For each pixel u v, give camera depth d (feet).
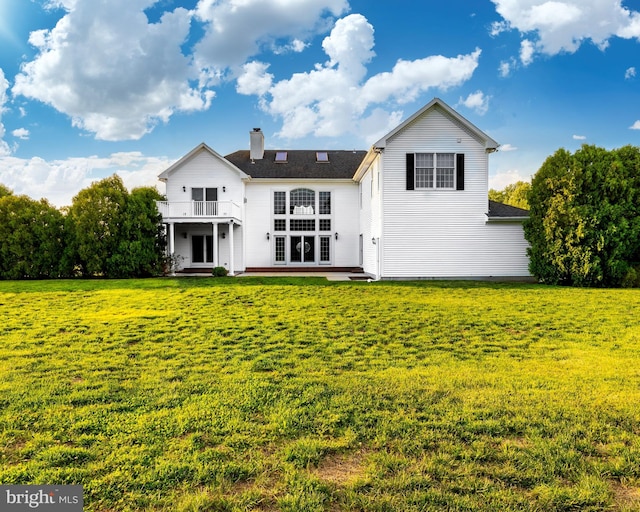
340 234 85.81
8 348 23.16
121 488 9.56
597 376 17.78
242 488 9.71
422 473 10.23
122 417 13.44
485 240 60.70
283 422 13.04
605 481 9.93
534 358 21.04
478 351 22.49
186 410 13.99
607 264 51.80
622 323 29.89
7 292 47.47
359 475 10.14
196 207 76.84
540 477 10.02
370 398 15.19
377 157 64.13
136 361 20.49
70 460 10.77
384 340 25.16
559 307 36.63
